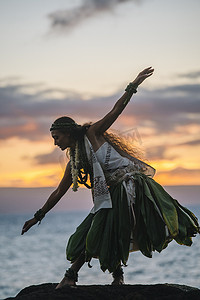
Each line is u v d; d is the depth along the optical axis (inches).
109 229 162.7
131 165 170.7
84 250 164.7
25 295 159.9
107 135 173.2
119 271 177.9
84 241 165.3
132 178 168.2
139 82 165.3
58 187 179.2
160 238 162.2
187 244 169.2
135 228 165.8
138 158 174.4
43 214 178.5
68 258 165.0
